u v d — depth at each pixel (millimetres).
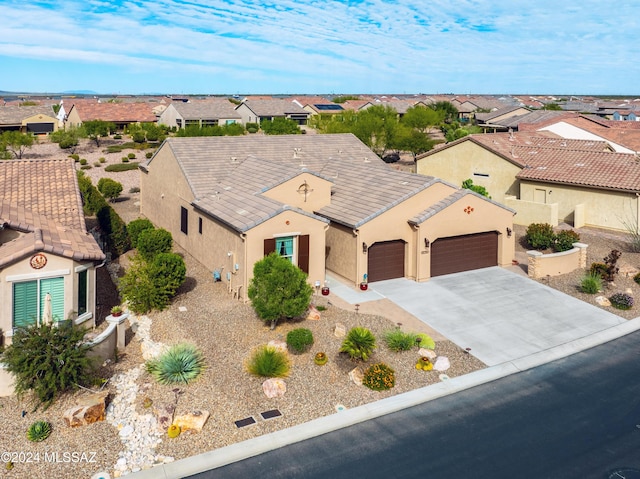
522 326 22031
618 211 36156
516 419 15664
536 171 40375
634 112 106938
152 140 77938
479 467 13500
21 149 67750
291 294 20109
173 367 17000
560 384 17734
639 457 13875
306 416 15617
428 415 15867
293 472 13297
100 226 32906
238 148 36000
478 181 44812
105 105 96562
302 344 18656
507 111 95688
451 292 25641
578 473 13258
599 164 38781
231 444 14312
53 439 14266
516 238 34844
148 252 27359
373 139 65938
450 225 27500
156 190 37688
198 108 98000
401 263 27750
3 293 18406
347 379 17531
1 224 19984
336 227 27734
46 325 16406
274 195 28250
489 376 18156
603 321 22703
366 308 23547
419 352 19297
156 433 14617
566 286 26547
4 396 16109
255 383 17047
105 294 24547
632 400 16688
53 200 25344
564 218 39156
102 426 14836
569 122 57344
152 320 21656
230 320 21625
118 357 18594
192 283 26312
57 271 19250
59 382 15594
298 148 37969
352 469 13406
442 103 117625
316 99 130000
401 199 26672
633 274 27844
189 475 13164
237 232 23875
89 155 67500
